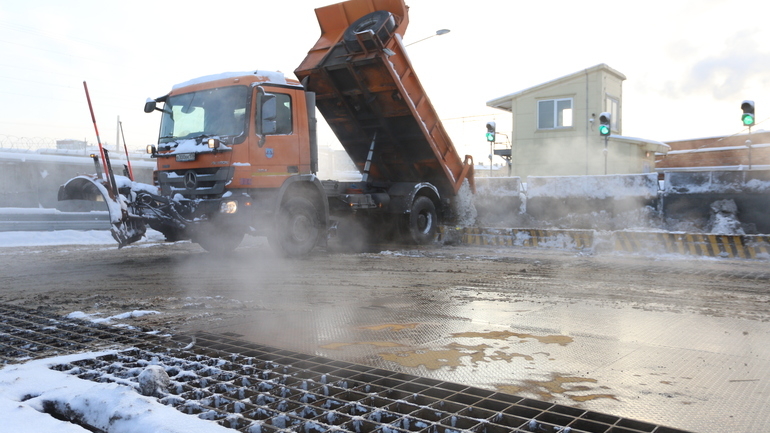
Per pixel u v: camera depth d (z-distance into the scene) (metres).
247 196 8.63
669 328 4.18
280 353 3.46
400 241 12.41
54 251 11.52
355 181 11.63
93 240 14.91
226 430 2.04
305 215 9.68
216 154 8.60
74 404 2.37
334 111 11.65
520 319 4.52
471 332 4.05
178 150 8.86
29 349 3.52
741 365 3.23
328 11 11.02
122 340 3.77
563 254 10.22
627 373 3.07
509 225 14.01
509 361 3.30
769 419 2.40
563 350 3.55
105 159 8.23
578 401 2.63
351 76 10.73
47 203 18.66
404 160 12.19
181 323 4.39
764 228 11.61
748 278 7.03
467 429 2.18
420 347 3.62
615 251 10.27
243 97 8.85
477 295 5.75
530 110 24.28
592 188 13.27
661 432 2.24
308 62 10.98
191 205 8.59
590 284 6.51
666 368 3.16
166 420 2.11
